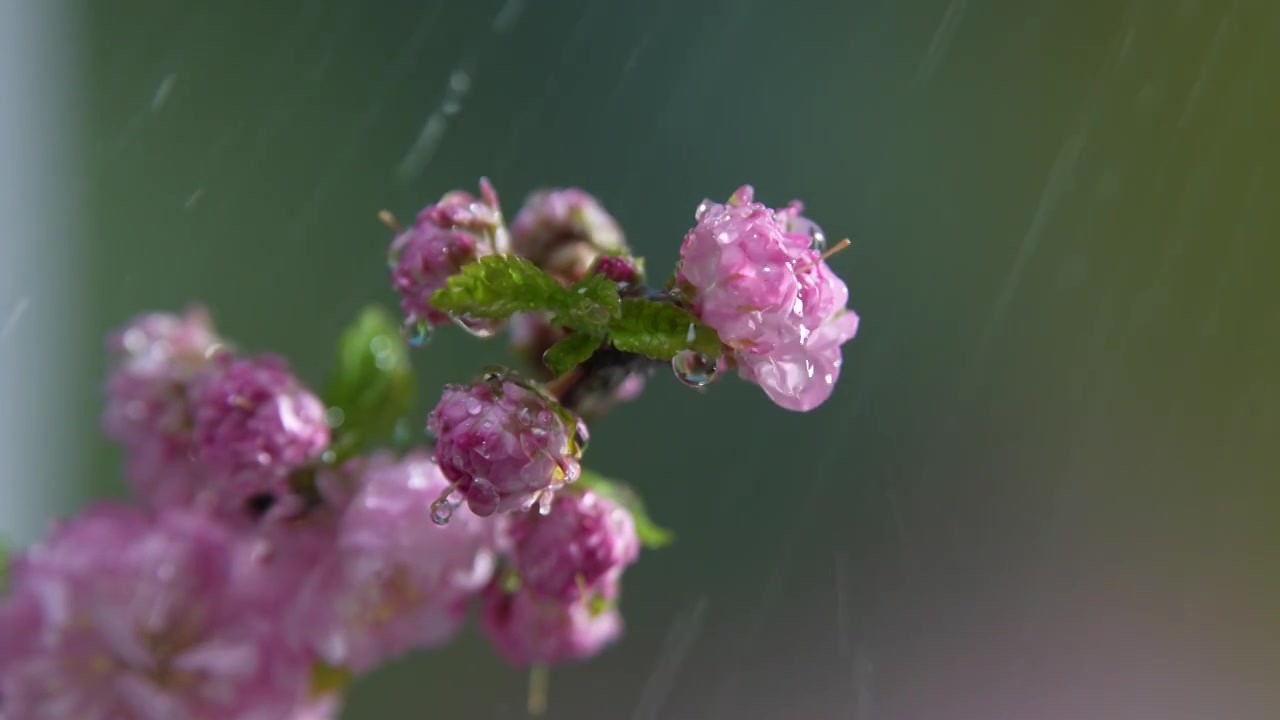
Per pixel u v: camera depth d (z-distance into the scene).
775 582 0.75
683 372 0.31
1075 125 0.83
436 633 0.34
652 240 0.75
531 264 0.31
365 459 0.34
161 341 0.36
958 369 0.79
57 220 0.72
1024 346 0.81
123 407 0.35
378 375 0.35
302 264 0.75
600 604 0.34
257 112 0.75
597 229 0.34
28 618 0.34
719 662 0.73
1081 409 0.82
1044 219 0.82
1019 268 0.82
